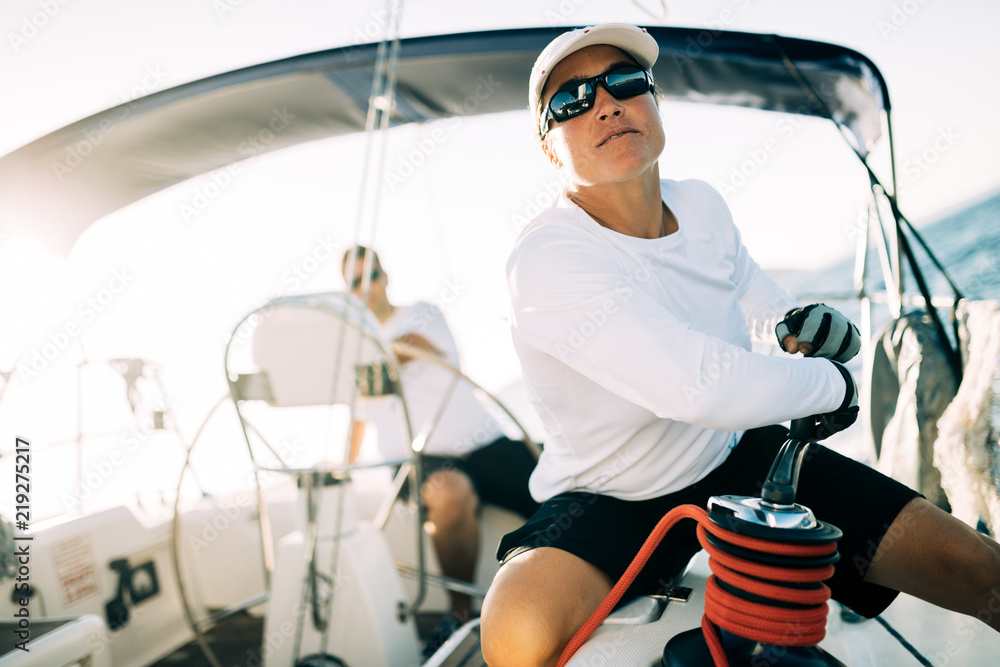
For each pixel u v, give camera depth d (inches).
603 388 40.7
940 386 54.2
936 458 53.0
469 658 53.6
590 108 40.2
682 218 47.9
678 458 42.6
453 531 86.8
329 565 65.8
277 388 65.2
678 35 71.6
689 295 44.3
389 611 67.8
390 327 95.7
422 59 75.2
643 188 43.4
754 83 76.7
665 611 36.1
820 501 39.7
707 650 27.4
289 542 68.2
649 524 42.6
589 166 40.8
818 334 30.6
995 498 46.5
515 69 78.0
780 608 24.7
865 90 71.7
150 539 82.3
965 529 36.1
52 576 68.7
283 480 106.1
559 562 38.1
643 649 32.2
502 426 95.3
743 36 71.0
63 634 48.1
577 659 32.7
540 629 34.6
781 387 29.2
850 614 45.1
